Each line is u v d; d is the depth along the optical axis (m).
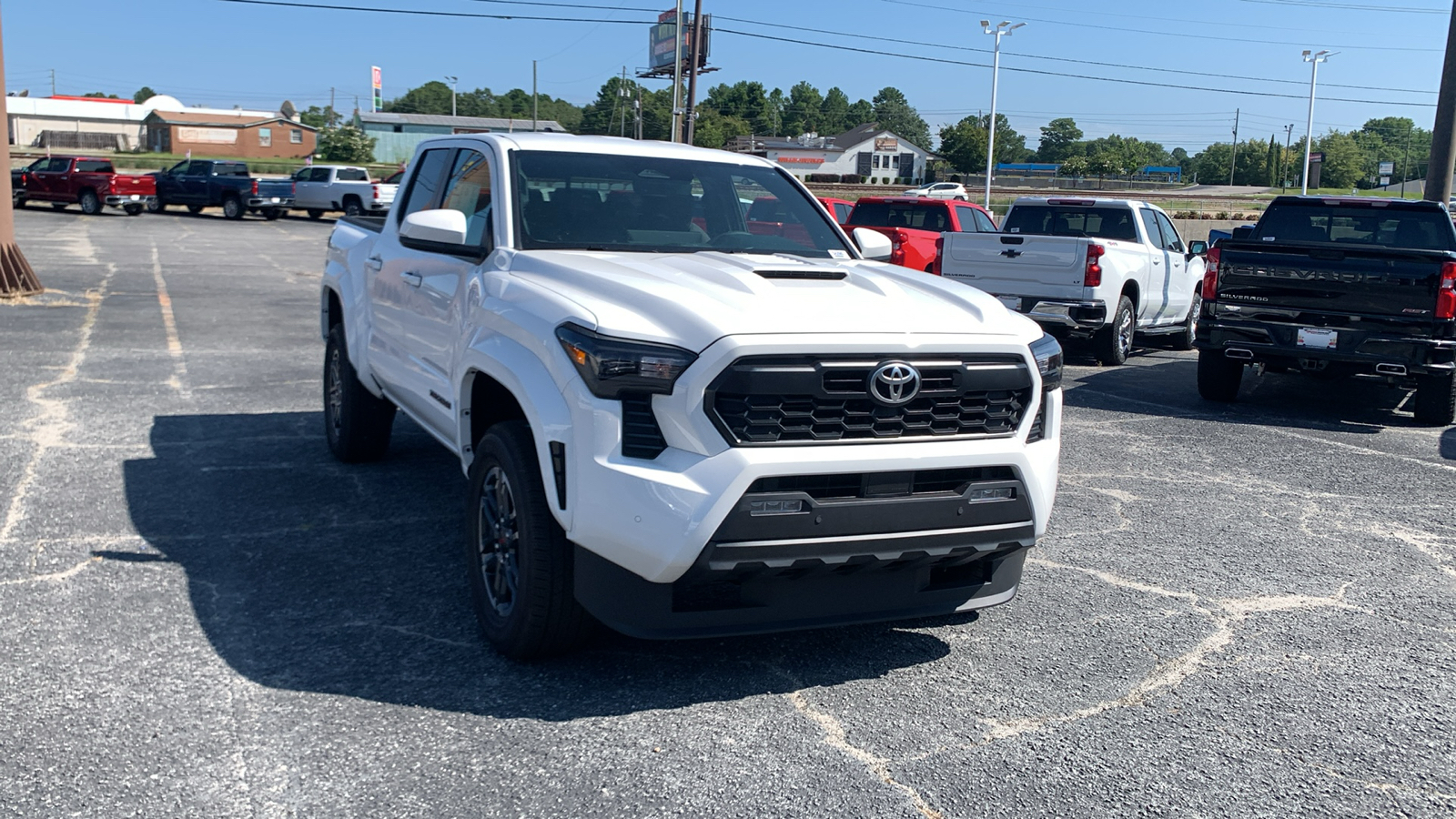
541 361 3.59
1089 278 11.40
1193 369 12.27
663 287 3.65
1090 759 3.32
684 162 5.10
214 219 37.31
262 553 4.91
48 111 106.31
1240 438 8.35
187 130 89.25
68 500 5.61
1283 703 3.76
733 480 3.25
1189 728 3.55
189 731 3.28
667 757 3.23
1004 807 3.03
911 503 3.46
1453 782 3.26
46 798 2.89
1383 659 4.18
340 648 3.93
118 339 10.96
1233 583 5.01
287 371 9.61
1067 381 10.92
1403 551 5.59
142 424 7.36
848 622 3.67
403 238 4.55
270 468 6.38
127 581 4.49
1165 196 87.50
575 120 184.50
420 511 5.62
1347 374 9.20
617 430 3.35
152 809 2.86
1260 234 10.80
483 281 4.24
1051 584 4.91
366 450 6.43
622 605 3.46
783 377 3.29
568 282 3.88
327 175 38.75
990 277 12.02
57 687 3.53
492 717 3.44
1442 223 9.98
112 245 24.03
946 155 133.88
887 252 5.25
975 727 3.50
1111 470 7.15
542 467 3.50
